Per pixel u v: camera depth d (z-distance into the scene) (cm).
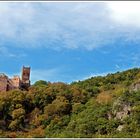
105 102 14112
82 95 15412
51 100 15212
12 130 13488
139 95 13462
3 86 17112
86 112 13500
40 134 12231
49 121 13750
